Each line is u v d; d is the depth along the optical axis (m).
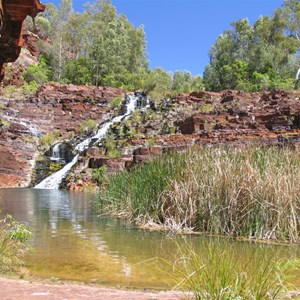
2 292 3.54
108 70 61.25
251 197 7.52
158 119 36.16
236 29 70.25
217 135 27.33
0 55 6.44
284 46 67.31
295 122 27.86
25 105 38.41
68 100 40.56
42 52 65.31
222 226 7.82
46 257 5.77
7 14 5.82
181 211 8.38
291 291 3.50
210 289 3.07
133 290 4.13
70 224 9.14
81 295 3.62
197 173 8.45
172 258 5.71
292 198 7.50
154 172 9.38
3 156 28.64
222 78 62.47
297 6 69.44
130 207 10.00
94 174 24.41
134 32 72.12
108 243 6.89
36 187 26.88
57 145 32.12
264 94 36.44
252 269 3.66
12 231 6.36
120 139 32.72
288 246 6.62
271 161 8.17
